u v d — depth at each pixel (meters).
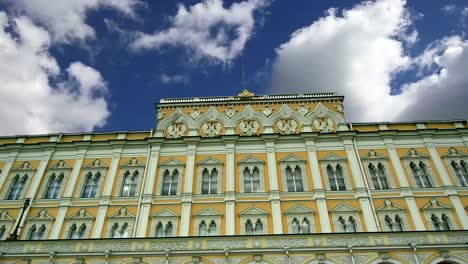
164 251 24.91
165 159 37.12
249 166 36.06
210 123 40.31
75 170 36.72
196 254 24.66
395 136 37.72
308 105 41.12
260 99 41.69
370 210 31.91
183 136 38.12
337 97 41.28
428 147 36.66
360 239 24.73
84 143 38.59
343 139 37.53
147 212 32.75
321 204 32.53
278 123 39.91
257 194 33.62
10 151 38.78
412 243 24.09
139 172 36.41
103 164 37.16
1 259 24.95
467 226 30.62
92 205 33.84
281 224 31.38
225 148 37.62
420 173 35.03
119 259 24.86
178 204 33.41
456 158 35.84
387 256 23.69
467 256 23.44
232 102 41.69
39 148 38.84
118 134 39.97
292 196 33.44
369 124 39.31
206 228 31.69
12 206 34.12
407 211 31.92
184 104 41.88
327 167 35.84
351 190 33.59
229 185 34.25
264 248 24.52
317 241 24.84
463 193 32.91
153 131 39.75
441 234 24.59
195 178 35.41
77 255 25.00
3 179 36.31
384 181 34.75
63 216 33.03
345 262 23.72
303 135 37.72
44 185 35.75
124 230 32.31
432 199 32.56
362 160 36.03
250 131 39.41
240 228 31.42
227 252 24.52
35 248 25.55
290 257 24.12
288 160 36.22
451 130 37.50
